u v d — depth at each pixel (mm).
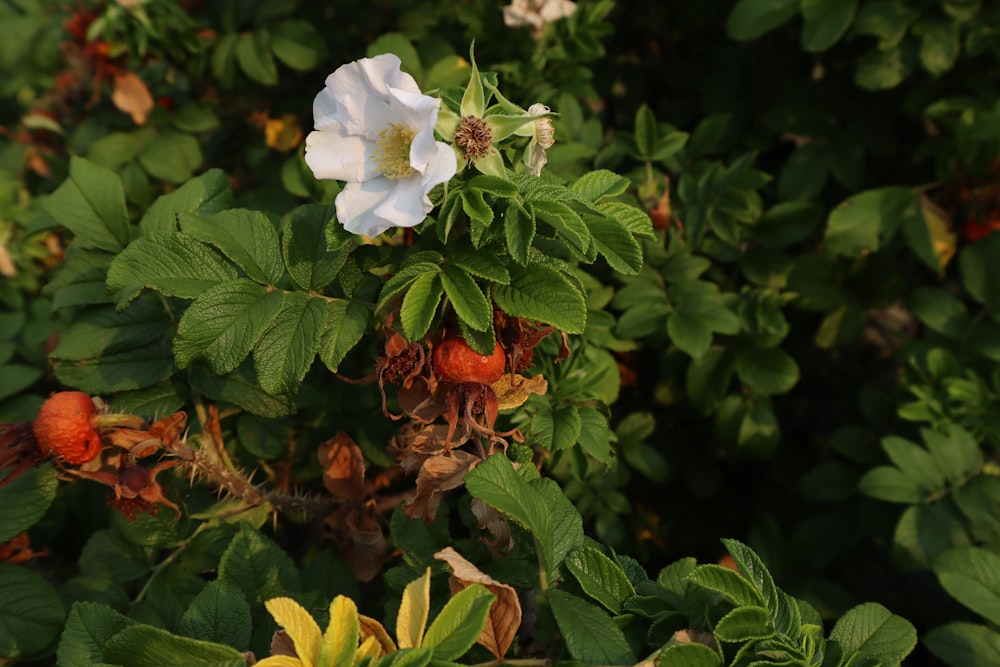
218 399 922
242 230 865
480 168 812
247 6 1265
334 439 952
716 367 1166
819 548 1292
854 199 1280
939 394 1158
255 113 1419
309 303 853
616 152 1128
